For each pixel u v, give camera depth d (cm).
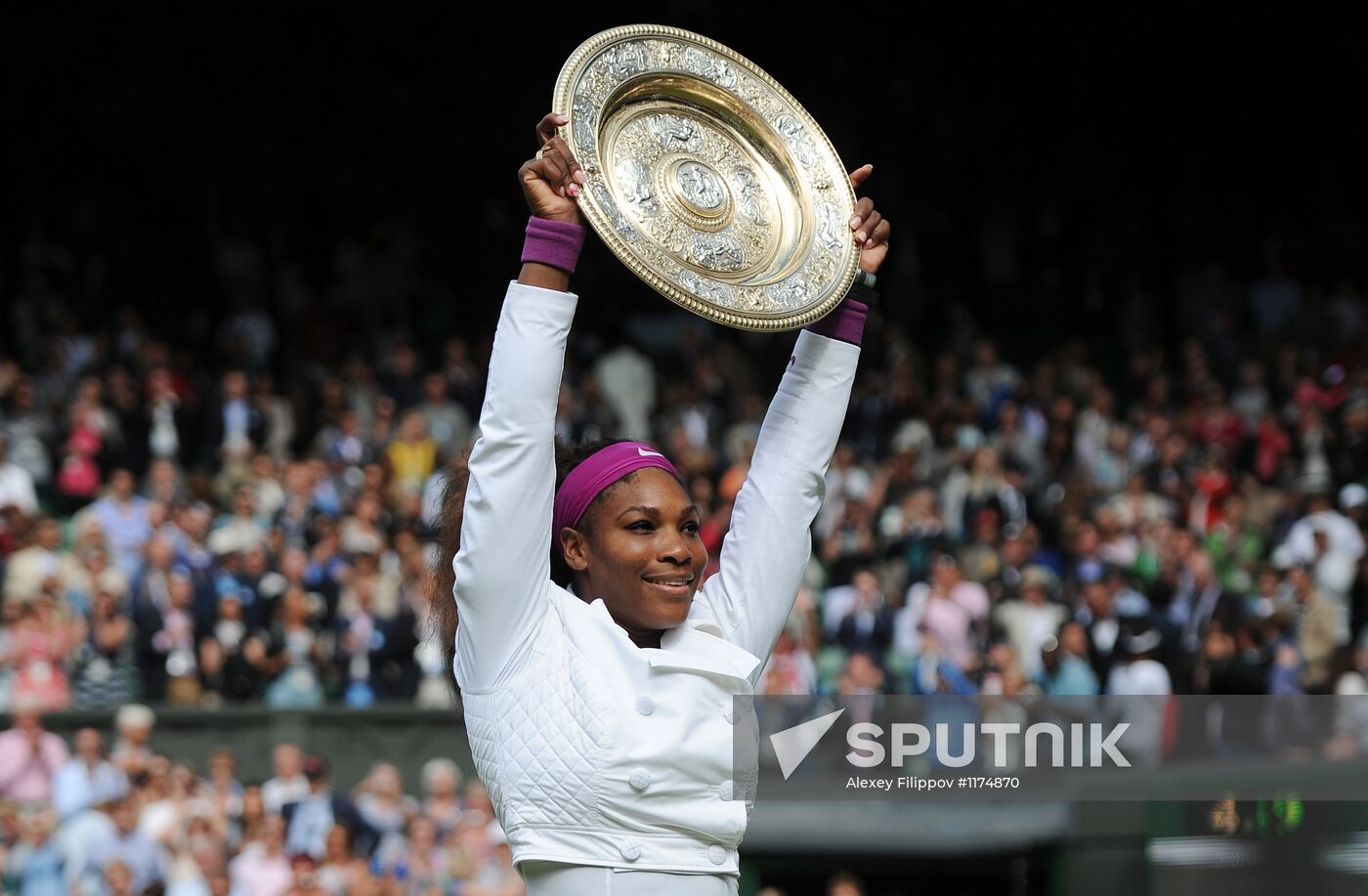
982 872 598
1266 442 2242
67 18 3166
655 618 394
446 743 1432
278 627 1547
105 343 2297
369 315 2900
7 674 1451
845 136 3334
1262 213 3362
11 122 3112
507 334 383
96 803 1312
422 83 3275
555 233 385
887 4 3400
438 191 3225
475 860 1268
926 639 1511
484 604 383
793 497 427
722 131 430
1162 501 1973
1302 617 1582
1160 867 537
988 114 3394
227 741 1410
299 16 3244
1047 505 2048
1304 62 3416
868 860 662
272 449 2134
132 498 1706
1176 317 3128
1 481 1838
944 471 2072
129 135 3164
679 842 380
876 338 2653
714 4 3338
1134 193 3353
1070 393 2381
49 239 3031
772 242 418
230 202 3158
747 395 2380
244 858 1284
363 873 1264
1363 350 2580
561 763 378
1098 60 3422
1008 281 3177
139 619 1526
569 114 395
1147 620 1430
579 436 2228
